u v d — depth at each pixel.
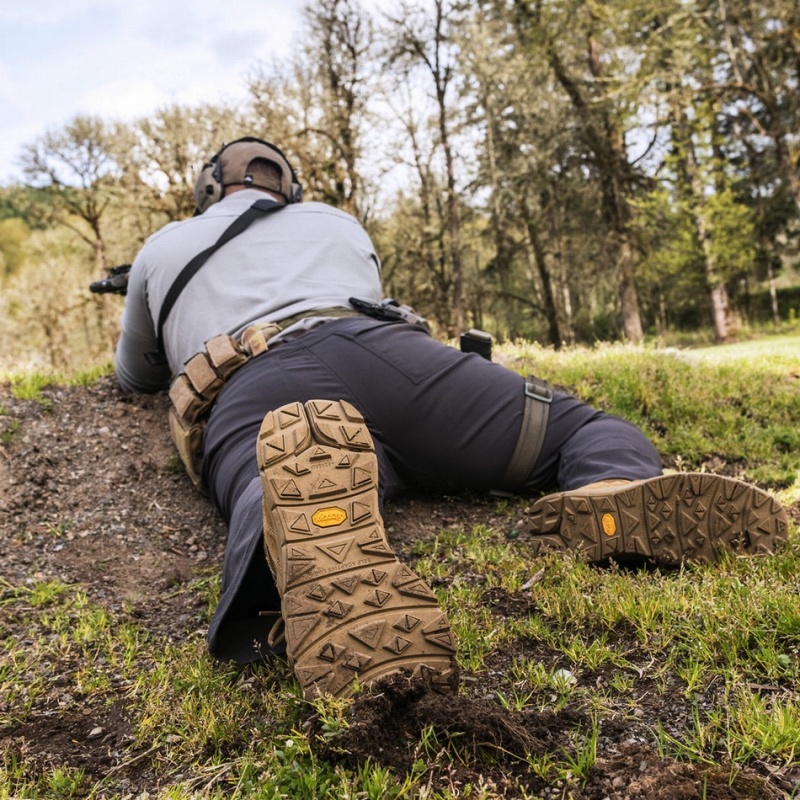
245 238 3.32
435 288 30.91
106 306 32.56
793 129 24.39
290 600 1.67
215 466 2.71
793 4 21.03
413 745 1.51
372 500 1.82
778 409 4.43
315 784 1.44
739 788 1.33
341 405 1.96
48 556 2.91
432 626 1.65
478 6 24.20
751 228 29.69
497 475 2.92
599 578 2.29
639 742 1.53
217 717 1.75
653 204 27.30
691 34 21.88
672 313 41.03
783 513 2.38
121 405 4.18
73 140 27.00
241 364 2.89
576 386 4.73
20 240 50.72
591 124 26.81
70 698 1.94
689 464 3.79
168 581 2.72
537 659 1.92
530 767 1.45
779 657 1.72
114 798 1.53
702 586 2.15
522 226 31.42
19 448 3.66
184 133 24.05
